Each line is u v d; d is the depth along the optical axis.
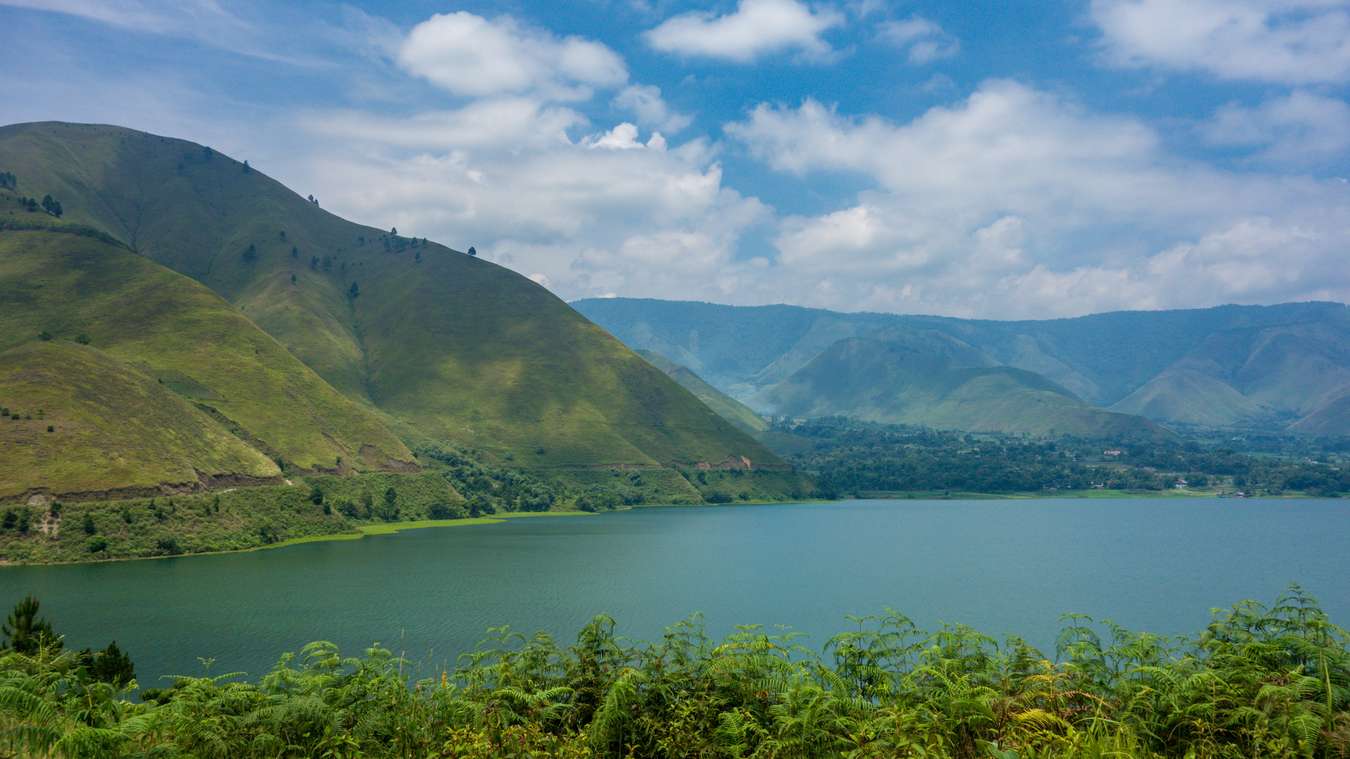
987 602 129.12
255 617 104.50
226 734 17.19
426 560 164.12
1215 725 14.78
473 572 150.25
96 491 154.75
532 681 18.64
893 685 17.66
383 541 192.62
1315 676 15.42
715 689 17.67
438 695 18.28
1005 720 15.55
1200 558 190.38
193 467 179.00
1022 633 101.00
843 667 18.69
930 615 115.19
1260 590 142.25
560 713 17.98
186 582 129.00
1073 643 18.58
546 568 159.00
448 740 16.81
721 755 16.11
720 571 162.00
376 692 18.36
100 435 165.88
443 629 98.62
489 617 107.44
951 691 15.97
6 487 146.50
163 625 99.00
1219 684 15.12
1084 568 172.62
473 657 19.84
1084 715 15.80
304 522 192.75
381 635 94.31
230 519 174.38
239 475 191.12
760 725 16.42
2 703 17.14
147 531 154.50
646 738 16.80
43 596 115.88
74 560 141.75
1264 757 14.06
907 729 15.01
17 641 36.41
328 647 20.50
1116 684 16.70
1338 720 13.87
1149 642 17.77
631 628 101.38
